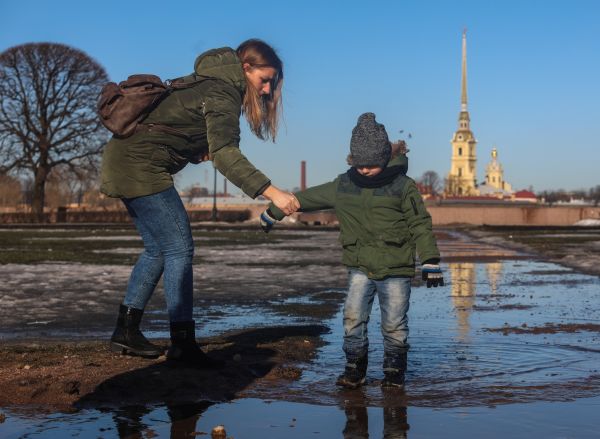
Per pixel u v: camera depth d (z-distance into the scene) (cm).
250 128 436
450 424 311
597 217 6444
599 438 288
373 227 402
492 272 1295
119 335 450
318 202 419
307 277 1165
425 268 396
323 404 349
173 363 429
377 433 297
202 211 6569
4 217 5562
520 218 6444
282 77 436
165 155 425
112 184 427
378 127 402
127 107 410
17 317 684
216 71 417
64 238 2795
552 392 374
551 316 700
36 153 5375
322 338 554
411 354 488
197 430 301
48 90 5272
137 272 448
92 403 345
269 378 406
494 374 421
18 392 358
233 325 641
